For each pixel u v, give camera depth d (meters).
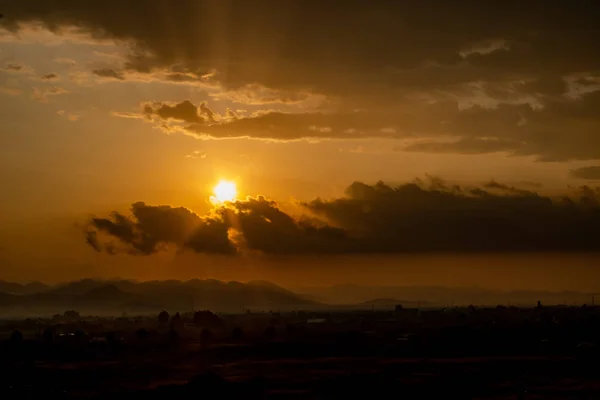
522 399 69.00
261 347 134.50
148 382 86.50
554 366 99.62
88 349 132.38
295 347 134.50
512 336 156.75
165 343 148.00
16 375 91.81
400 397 72.81
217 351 128.50
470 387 77.94
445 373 91.44
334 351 129.88
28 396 71.44
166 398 71.19
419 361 110.00
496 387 78.12
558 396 70.88
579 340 146.50
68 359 119.25
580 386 78.31
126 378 89.88
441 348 134.38
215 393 71.81
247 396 71.62
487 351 128.38
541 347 134.12
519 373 91.06
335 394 74.06
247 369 100.56
